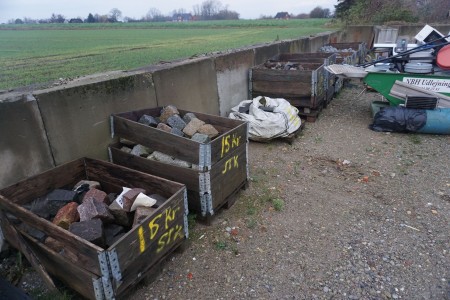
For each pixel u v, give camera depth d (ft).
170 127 11.33
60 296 7.42
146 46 30.91
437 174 13.32
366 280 8.12
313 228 10.12
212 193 10.02
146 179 9.21
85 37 50.57
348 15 79.46
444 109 17.21
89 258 6.67
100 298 6.83
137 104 12.56
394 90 18.24
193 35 53.01
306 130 18.61
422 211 10.87
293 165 14.39
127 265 7.07
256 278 8.25
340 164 14.40
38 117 9.39
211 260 8.87
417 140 16.76
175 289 7.93
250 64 20.79
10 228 8.30
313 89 18.69
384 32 45.44
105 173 10.06
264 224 10.35
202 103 16.47
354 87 29.14
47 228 7.23
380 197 11.75
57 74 14.55
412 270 8.41
